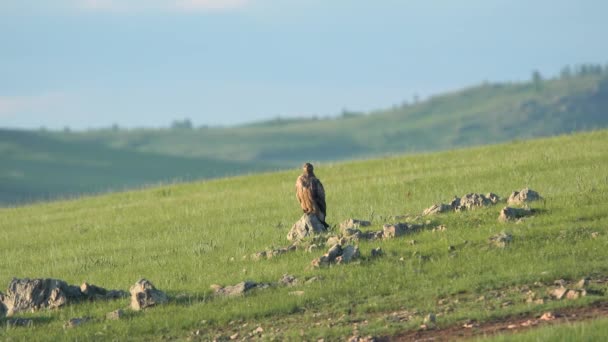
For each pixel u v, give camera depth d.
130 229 126.75
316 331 62.38
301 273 77.81
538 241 78.88
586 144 157.00
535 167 134.75
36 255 113.56
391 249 81.69
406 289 70.38
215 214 130.88
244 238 102.62
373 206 117.69
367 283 72.56
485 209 93.00
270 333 63.94
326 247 86.81
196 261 91.31
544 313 61.31
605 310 61.03
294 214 121.25
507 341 53.34
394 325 61.94
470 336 58.38
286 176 174.50
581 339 52.09
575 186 108.12
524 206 89.88
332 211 116.38
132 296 74.44
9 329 70.69
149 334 67.19
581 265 70.75
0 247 124.56
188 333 66.38
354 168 171.62
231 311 69.06
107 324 69.69
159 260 95.88
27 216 165.25
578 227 81.06
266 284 75.88
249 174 193.75
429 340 58.69
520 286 68.12
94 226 136.25
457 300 66.62
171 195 171.12
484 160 155.62
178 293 77.69
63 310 75.62
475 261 74.81
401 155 187.25
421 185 132.75
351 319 65.19
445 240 81.62
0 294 79.75
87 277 91.81
